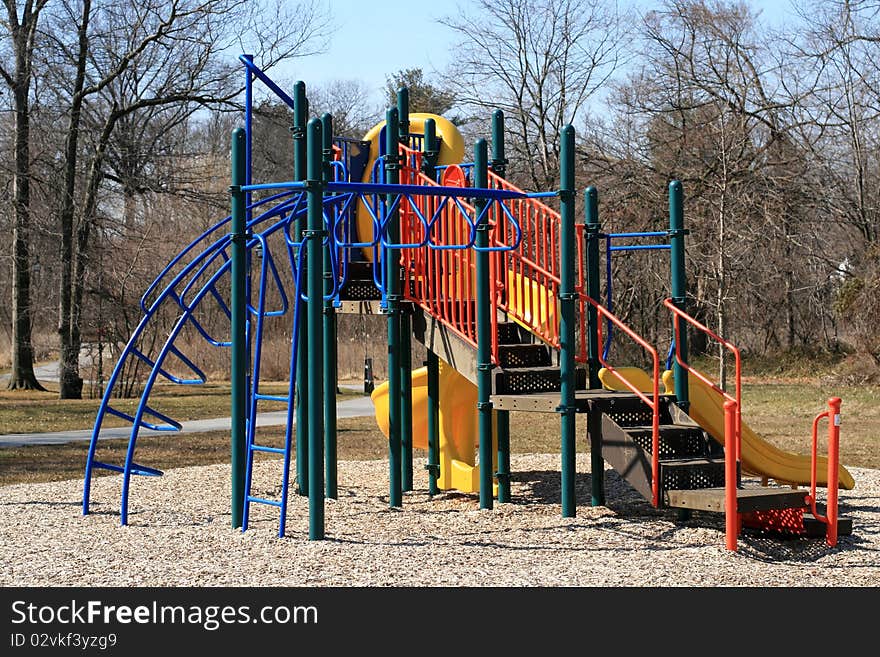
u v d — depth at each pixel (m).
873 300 29.23
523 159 34.03
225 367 36.16
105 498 10.12
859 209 32.62
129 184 31.36
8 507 9.56
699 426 8.47
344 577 6.60
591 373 9.63
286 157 49.34
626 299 30.70
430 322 9.61
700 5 29.52
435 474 10.62
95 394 30.98
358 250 10.32
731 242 23.28
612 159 31.72
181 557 7.20
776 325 37.75
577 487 11.13
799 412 22.28
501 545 7.66
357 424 20.67
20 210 30.97
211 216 36.34
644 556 7.30
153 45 30.09
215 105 30.03
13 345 32.91
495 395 8.95
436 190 7.91
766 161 30.31
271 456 14.68
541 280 9.76
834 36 30.22
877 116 31.31
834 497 7.80
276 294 39.50
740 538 7.94
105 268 31.25
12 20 30.36
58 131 30.89
